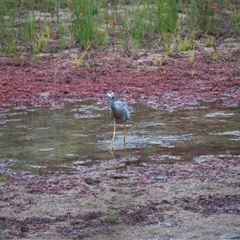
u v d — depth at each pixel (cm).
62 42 2208
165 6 2370
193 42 2231
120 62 2083
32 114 1627
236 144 1384
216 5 2492
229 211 1048
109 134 1469
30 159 1302
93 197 1097
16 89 1822
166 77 1945
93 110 1659
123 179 1186
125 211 1044
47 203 1072
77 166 1258
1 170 1239
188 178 1184
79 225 995
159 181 1173
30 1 2634
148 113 1627
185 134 1457
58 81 1903
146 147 1374
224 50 2217
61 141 1416
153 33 2350
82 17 2266
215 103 1716
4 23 2323
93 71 1998
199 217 1023
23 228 984
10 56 2111
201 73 1981
